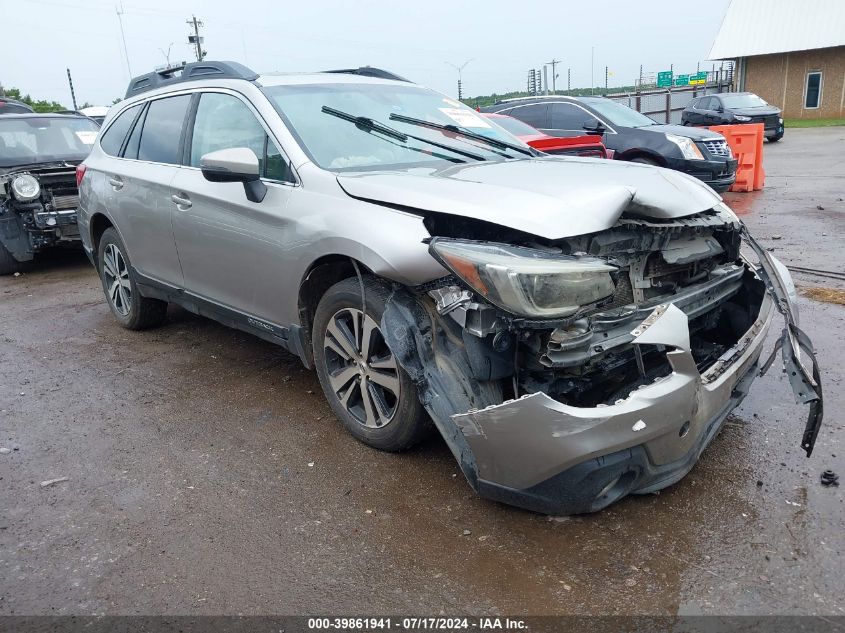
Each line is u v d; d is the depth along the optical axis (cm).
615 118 1163
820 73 3494
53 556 289
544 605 249
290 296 372
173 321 603
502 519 299
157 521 311
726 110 2306
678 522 292
